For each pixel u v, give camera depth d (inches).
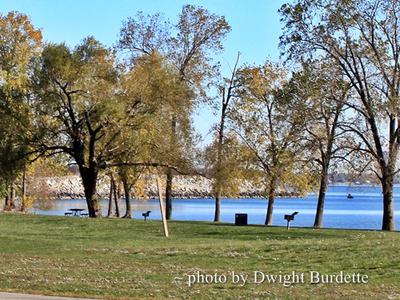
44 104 1462.8
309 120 1464.1
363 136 1464.1
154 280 597.0
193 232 1208.8
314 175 1553.9
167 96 1519.4
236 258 740.0
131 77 1508.4
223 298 512.4
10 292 532.4
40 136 1498.5
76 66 1457.9
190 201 4608.8
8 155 1487.5
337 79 1446.9
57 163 1665.8
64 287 553.3
